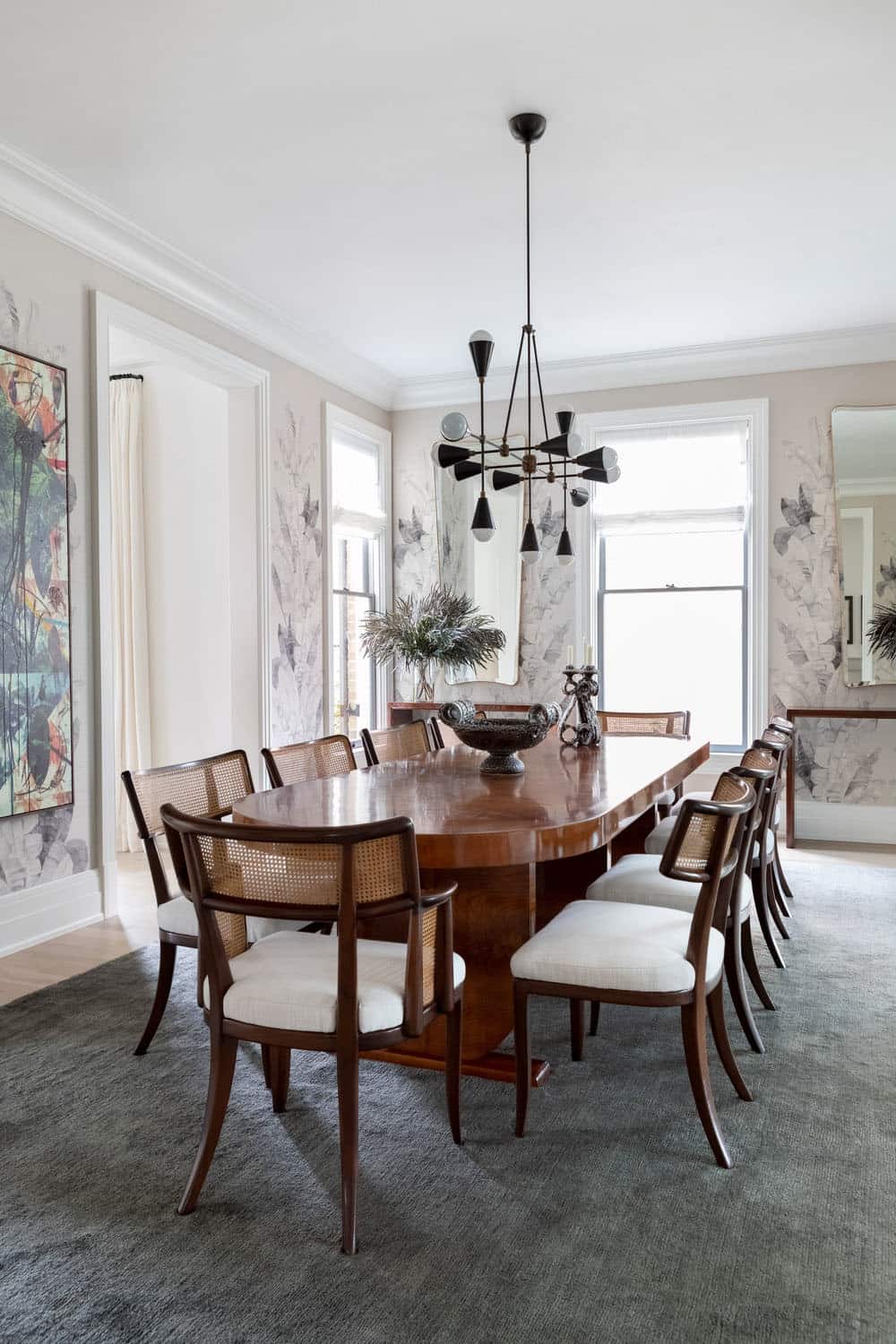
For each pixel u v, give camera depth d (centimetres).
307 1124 235
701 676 639
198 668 584
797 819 594
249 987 196
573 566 642
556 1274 176
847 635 583
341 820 241
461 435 333
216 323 499
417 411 687
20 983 337
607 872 296
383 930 269
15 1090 254
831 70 309
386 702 692
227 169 373
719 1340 159
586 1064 270
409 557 690
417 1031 194
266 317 525
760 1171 212
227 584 574
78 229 400
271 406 546
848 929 395
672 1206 198
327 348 587
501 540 661
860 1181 208
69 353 401
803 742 594
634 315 545
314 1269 178
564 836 233
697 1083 217
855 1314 166
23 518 375
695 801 215
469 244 444
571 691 408
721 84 317
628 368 621
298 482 575
